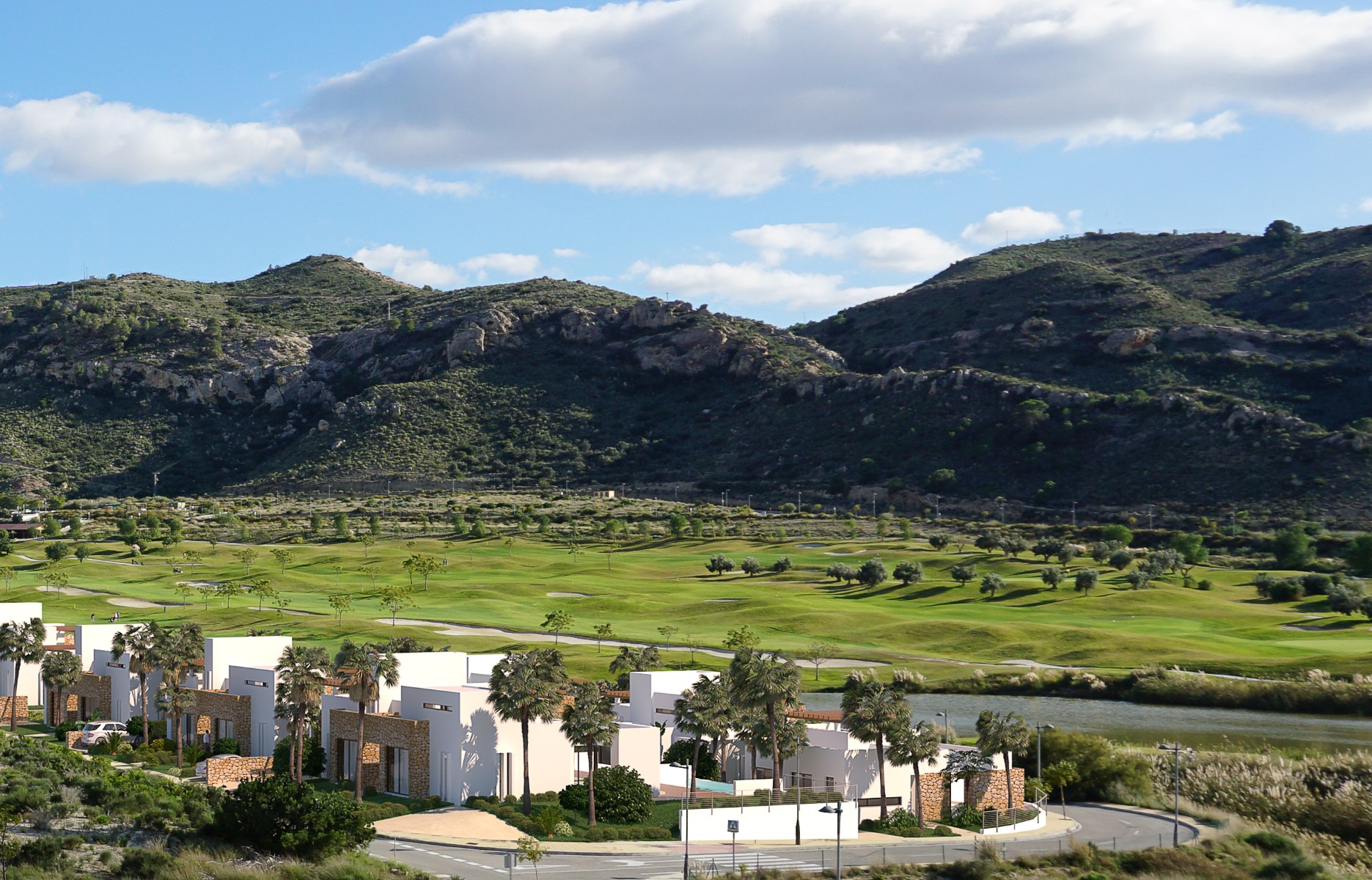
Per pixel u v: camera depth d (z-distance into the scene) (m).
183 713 103.44
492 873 61.25
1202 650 142.00
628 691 114.38
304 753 89.62
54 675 110.75
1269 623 163.88
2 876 52.03
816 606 184.50
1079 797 93.56
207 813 63.88
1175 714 119.31
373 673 90.19
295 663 82.25
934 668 139.25
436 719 82.44
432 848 67.19
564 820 74.75
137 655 102.38
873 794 86.25
